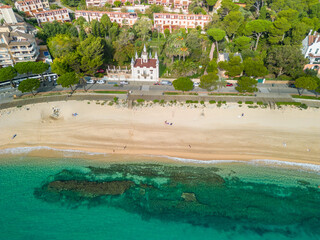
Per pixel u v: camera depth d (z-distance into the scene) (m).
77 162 79.19
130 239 61.34
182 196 70.62
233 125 90.00
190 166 78.00
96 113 94.12
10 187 72.44
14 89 106.44
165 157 80.50
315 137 85.50
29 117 92.44
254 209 67.75
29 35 120.12
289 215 66.50
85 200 69.38
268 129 88.44
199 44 126.38
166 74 118.00
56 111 94.75
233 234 62.66
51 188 72.12
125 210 67.19
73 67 107.00
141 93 103.69
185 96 101.38
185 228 63.75
